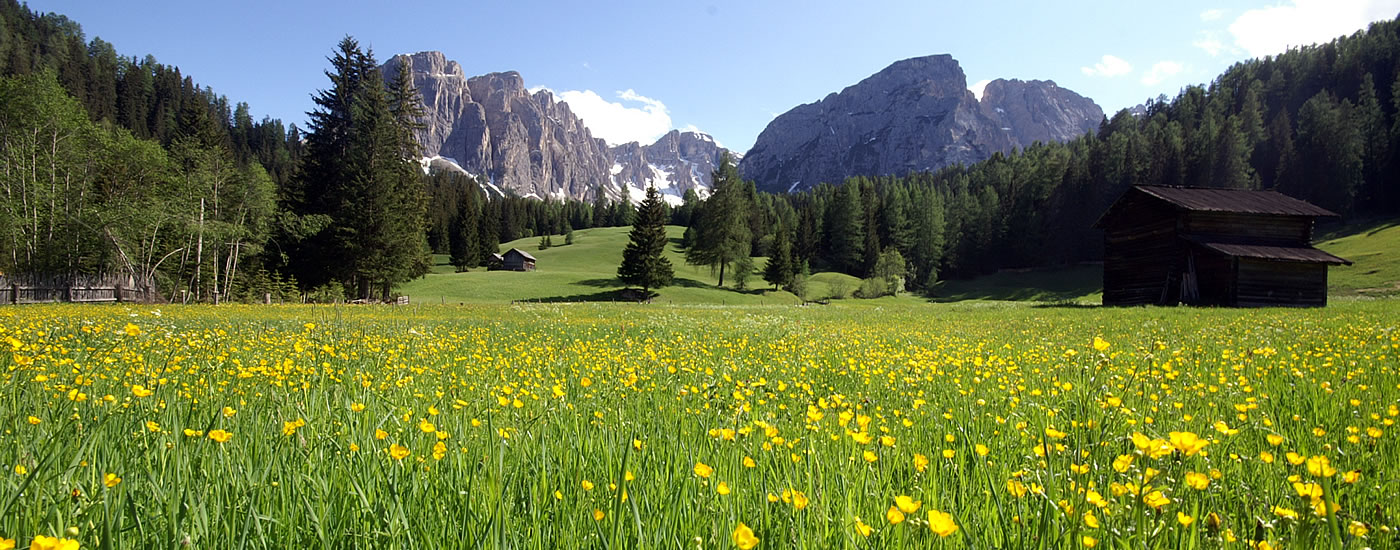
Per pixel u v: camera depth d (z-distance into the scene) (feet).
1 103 115.03
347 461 7.50
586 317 70.18
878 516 6.46
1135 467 6.70
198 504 5.90
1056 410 11.73
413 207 173.99
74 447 7.59
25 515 5.41
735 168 299.58
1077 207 299.99
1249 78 420.77
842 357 25.41
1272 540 5.70
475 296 221.05
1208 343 32.35
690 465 7.92
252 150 481.46
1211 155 293.64
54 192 119.24
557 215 599.16
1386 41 379.96
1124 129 407.44
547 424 10.58
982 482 7.84
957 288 306.55
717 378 17.60
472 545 5.61
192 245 139.54
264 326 41.83
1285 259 96.94
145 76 460.96
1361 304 81.25
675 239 459.32
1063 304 115.03
